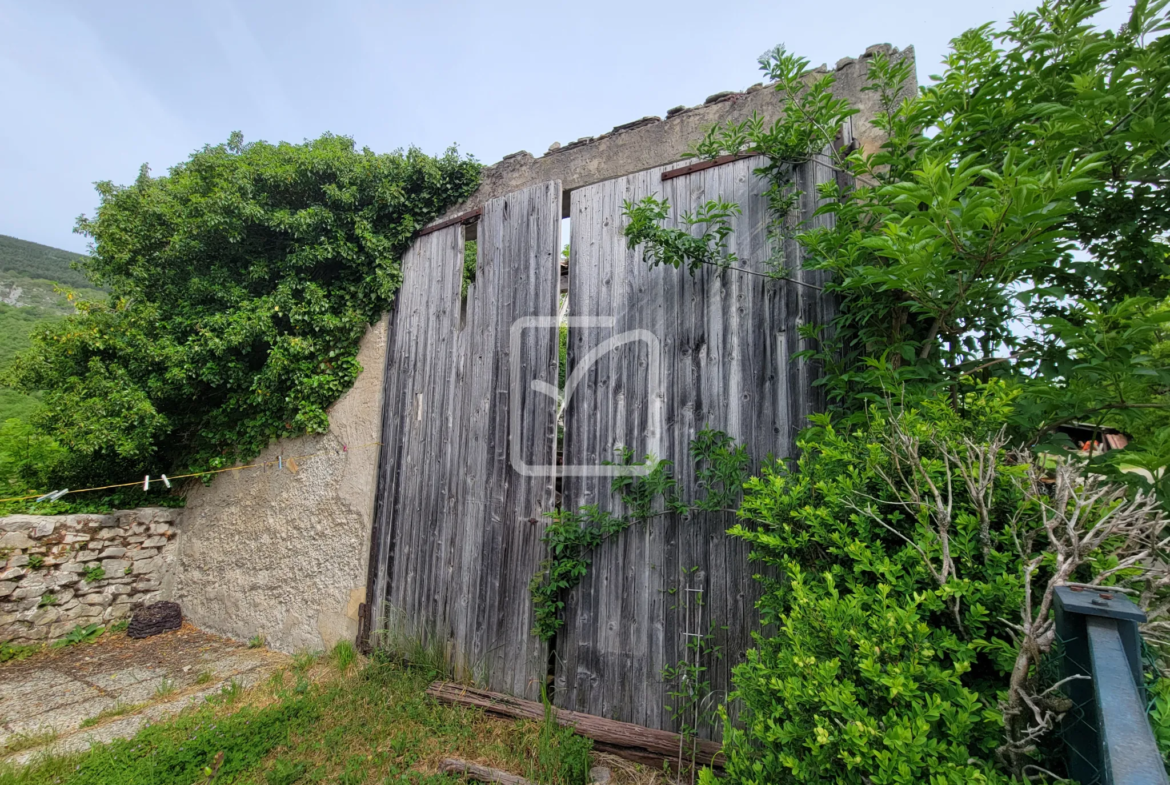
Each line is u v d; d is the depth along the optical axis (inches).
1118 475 67.6
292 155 186.5
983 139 84.7
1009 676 54.3
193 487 224.2
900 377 80.4
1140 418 72.2
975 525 57.9
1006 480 60.4
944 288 75.4
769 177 113.9
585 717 112.6
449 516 146.3
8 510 206.7
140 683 153.0
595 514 119.6
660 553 114.3
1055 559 50.6
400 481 160.4
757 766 57.0
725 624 104.9
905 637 51.3
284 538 185.6
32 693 146.9
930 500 63.1
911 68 98.7
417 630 145.8
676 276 121.9
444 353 158.1
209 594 205.3
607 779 100.3
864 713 47.9
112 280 236.8
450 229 164.9
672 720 106.9
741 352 112.4
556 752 102.0
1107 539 55.0
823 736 48.0
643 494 116.4
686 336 119.0
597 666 117.1
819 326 101.0
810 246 94.5
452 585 141.6
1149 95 72.2
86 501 217.2
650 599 113.7
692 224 119.6
